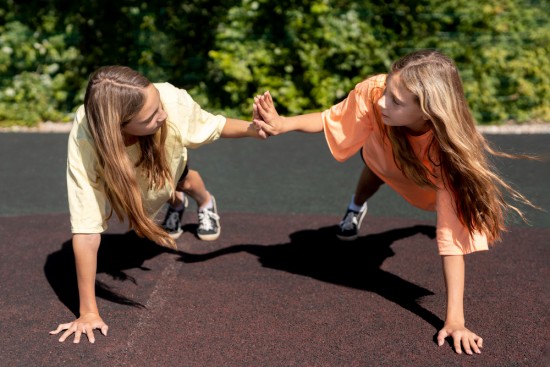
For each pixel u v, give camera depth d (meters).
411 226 4.21
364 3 7.00
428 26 7.03
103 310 3.10
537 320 3.00
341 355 2.72
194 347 2.79
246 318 3.03
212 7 7.08
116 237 4.03
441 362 2.68
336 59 7.09
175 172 3.09
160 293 3.28
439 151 2.74
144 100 2.59
